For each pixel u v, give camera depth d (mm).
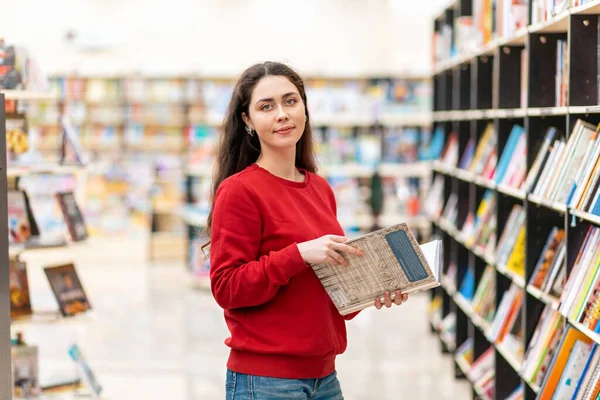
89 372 4328
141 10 10562
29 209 4340
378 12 10469
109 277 9172
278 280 2152
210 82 10586
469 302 4973
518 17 3852
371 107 8961
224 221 2236
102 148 10539
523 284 3504
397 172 8867
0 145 2885
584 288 2717
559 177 3051
